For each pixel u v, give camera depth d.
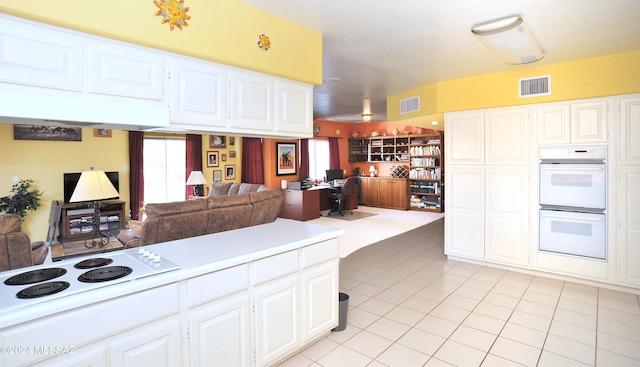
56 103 1.58
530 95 3.88
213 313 1.88
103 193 3.66
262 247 2.19
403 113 5.30
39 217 5.86
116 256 2.00
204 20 2.09
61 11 1.57
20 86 1.51
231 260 1.94
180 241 2.36
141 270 1.72
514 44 2.85
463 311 3.18
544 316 3.05
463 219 4.57
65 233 5.61
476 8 2.34
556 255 3.89
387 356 2.45
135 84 1.85
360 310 3.22
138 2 1.81
